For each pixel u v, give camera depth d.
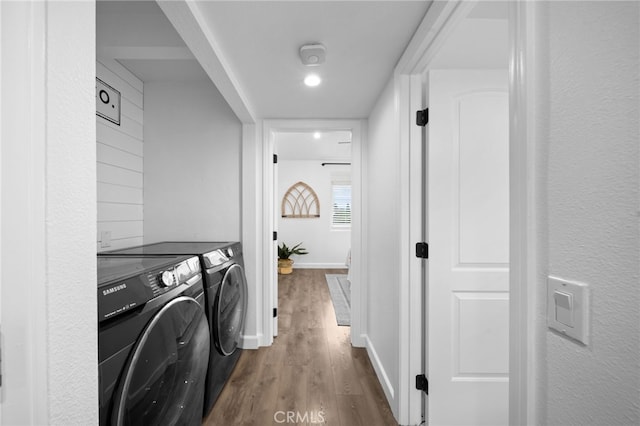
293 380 2.08
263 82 1.92
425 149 1.65
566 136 0.53
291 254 6.29
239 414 1.72
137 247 2.13
